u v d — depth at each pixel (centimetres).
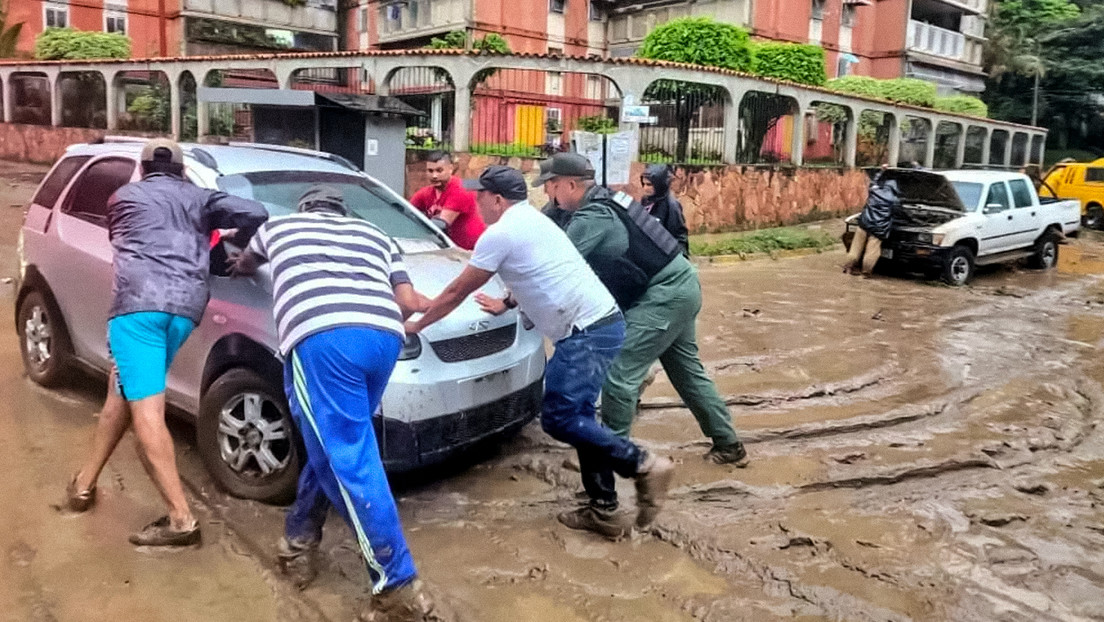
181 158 427
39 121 2528
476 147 1638
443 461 464
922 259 1286
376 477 337
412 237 548
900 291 1218
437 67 1634
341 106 1012
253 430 436
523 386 484
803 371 748
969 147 2767
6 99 2523
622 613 354
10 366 638
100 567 373
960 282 1302
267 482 432
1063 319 1052
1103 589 384
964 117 2545
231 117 2016
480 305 428
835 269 1407
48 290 564
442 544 409
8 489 442
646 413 621
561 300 394
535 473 496
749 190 1703
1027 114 3975
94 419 541
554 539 418
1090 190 2205
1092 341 923
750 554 408
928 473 520
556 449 532
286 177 530
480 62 1600
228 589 361
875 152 2289
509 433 485
